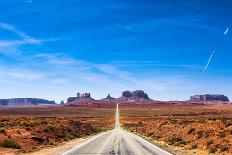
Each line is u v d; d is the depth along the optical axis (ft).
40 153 86.17
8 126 158.40
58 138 150.41
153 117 536.83
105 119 547.49
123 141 134.41
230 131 106.42
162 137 177.58
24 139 118.52
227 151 85.61
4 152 86.48
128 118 548.72
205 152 90.58
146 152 89.10
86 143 123.85
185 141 122.93
